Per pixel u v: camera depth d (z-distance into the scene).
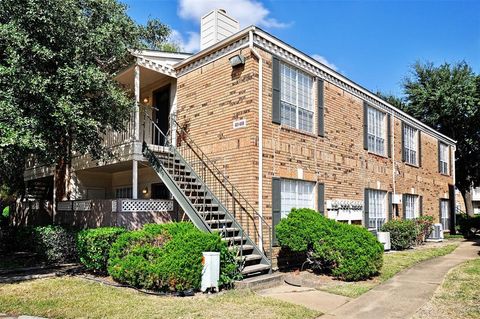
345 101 14.16
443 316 6.36
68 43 8.70
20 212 19.78
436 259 12.80
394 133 17.92
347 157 13.94
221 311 6.36
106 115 9.62
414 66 29.88
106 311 6.26
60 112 8.24
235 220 9.93
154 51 12.17
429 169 21.77
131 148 11.05
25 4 8.10
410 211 19.27
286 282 9.11
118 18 9.68
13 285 8.12
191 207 9.75
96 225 11.34
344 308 6.88
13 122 7.86
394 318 6.31
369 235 9.63
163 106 13.72
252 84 10.24
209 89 11.53
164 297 7.22
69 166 14.97
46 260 11.47
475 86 26.23
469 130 27.47
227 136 10.77
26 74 7.97
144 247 8.05
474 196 51.91
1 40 8.16
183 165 11.51
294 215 9.91
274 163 10.64
